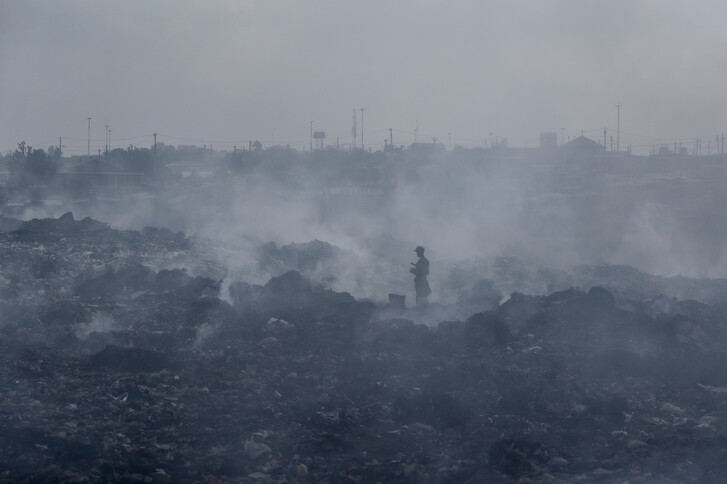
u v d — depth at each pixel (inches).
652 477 511.8
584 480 513.7
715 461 536.4
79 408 637.3
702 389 715.4
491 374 729.0
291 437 593.9
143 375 727.7
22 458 530.3
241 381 719.1
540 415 651.5
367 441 595.5
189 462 545.0
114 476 507.2
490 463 546.6
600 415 649.6
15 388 678.5
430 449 578.2
